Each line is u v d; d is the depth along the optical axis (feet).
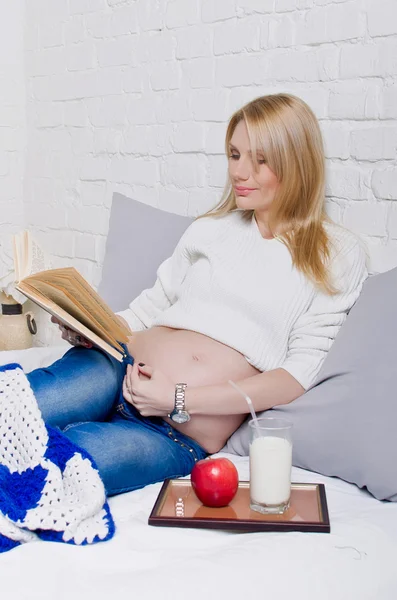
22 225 9.91
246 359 5.56
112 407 5.43
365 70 6.06
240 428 5.46
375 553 3.96
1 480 4.28
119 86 8.33
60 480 4.31
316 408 5.07
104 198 8.70
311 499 4.47
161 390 5.14
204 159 7.50
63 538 3.96
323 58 6.34
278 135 5.68
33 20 9.36
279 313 5.55
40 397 4.89
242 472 5.04
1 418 4.55
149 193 8.13
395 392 4.78
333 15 6.24
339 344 5.29
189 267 6.31
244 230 6.10
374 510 4.45
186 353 5.51
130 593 3.42
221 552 3.80
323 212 6.05
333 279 5.56
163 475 5.06
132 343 5.85
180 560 3.78
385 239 6.02
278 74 6.72
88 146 8.82
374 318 5.20
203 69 7.39
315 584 3.67
